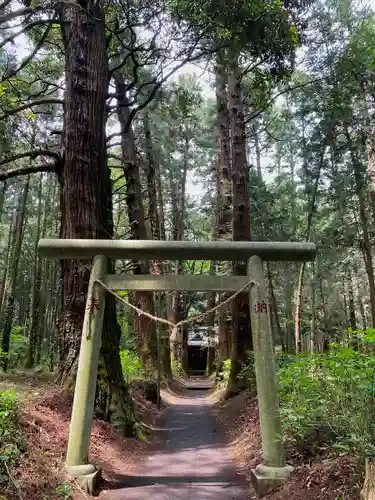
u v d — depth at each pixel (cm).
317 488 357
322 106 1291
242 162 1084
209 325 2141
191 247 504
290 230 1898
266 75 849
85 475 434
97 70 749
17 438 415
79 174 704
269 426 448
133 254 511
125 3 838
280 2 656
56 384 666
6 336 1309
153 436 749
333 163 1556
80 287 678
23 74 1209
